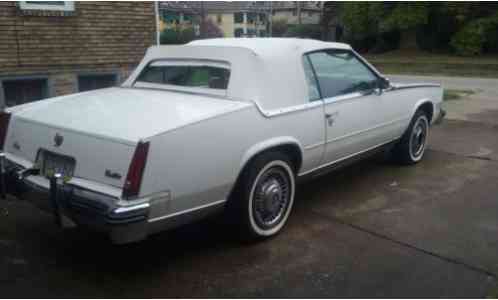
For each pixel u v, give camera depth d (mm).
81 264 3645
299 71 4230
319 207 4793
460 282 3400
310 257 3756
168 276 3475
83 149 3295
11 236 4117
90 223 3148
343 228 4293
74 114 3648
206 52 4191
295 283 3383
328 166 4746
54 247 3920
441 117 6781
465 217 4547
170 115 3430
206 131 3393
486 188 5375
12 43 7367
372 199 5023
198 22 71250
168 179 3191
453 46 31359
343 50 4898
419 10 30234
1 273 3490
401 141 6066
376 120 5223
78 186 3242
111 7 8438
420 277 3463
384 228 4297
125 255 3791
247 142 3688
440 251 3863
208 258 3744
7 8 7227
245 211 3814
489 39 30453
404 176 5812
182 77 4367
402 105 5699
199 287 3332
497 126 8930
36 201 3570
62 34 7902
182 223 3455
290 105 4070
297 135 4117
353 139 4906
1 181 3848
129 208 3010
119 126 3266
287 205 4223
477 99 12891
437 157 6707
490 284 3377
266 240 4059
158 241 4035
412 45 35000
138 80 4715
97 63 8453
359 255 3791
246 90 3824
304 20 65000
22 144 3832
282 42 4355
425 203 4906
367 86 5145
